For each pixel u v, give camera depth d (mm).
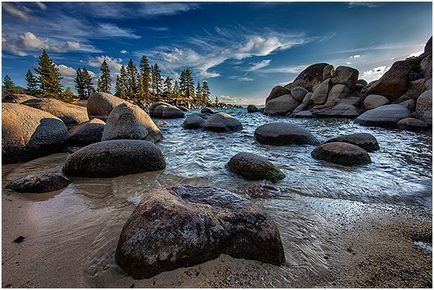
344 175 4965
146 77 59562
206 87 76875
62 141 7027
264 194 3959
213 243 2184
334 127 12641
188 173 4969
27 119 6254
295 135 7984
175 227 2137
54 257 2279
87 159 4688
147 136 7672
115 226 2840
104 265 2154
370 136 7199
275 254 2248
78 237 2609
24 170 5113
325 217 3227
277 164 5738
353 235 2811
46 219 3012
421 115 12039
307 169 5348
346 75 19344
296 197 3869
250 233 2293
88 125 7961
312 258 2371
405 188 4312
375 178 4809
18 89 46125
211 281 1993
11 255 2297
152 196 2521
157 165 5156
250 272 2107
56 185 4012
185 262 2072
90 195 3824
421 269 2258
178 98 65188
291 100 23281
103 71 55312
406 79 15984
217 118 11719
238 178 4648
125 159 4824
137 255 2031
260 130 8648
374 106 16594
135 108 8172
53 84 42219
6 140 5609
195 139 9266
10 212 3154
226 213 2418
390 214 3350
